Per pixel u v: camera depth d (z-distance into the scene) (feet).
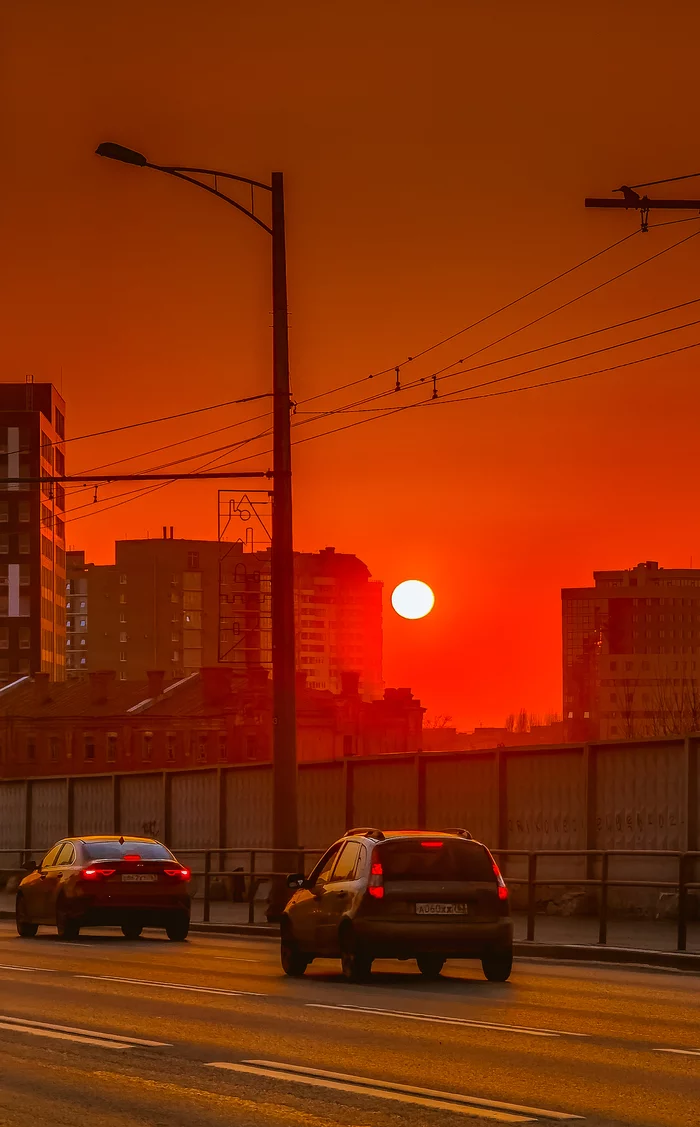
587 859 330.95
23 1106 110.22
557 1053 137.08
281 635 328.08
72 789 545.44
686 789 308.60
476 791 368.89
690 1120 104.12
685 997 185.78
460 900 209.67
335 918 212.23
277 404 328.29
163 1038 147.43
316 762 424.46
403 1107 109.29
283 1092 115.85
